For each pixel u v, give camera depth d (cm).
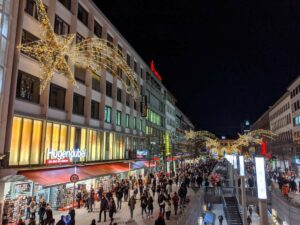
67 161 2500
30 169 2106
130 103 4450
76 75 2931
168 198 2267
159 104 6512
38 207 2133
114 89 3806
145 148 4909
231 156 4019
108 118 3644
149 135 4969
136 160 4297
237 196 3250
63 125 2616
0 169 1834
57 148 2506
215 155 11631
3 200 1830
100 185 3034
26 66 2183
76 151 2645
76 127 2845
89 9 3266
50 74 2077
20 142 2067
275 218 2797
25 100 2155
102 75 3488
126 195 2906
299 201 2823
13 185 1970
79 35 3008
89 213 2308
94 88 3316
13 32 1973
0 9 1820
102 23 3628
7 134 1922
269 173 4900
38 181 1917
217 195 3509
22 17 2069
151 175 3981
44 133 2298
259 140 6706
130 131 4359
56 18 2586
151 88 5797
